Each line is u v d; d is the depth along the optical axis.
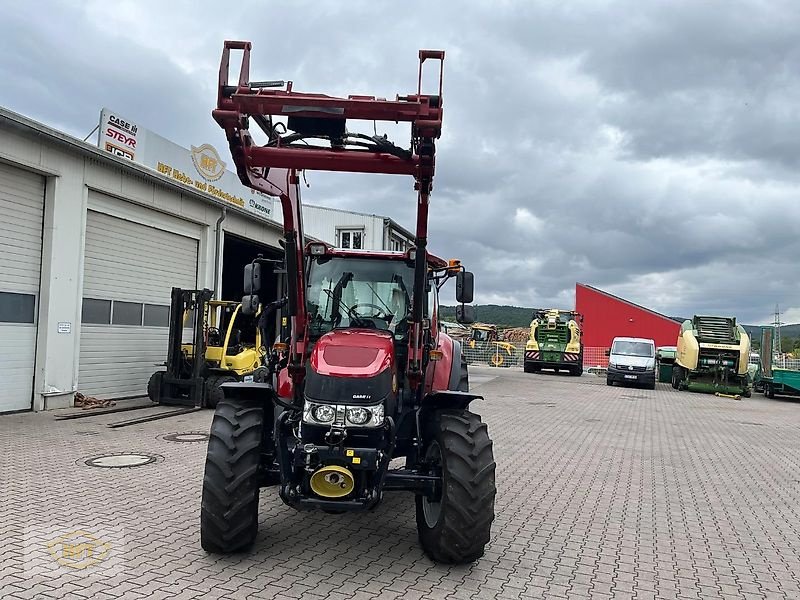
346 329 5.90
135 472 7.77
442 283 6.96
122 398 14.59
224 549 5.00
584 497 7.59
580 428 13.53
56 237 12.36
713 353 24.67
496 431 12.62
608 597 4.65
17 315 11.88
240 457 4.97
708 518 6.92
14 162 11.45
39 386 12.18
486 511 4.94
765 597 4.79
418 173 4.89
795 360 33.28
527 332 50.72
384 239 33.28
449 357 7.14
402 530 6.00
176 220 16.17
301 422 4.91
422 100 4.53
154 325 15.60
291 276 5.47
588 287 48.66
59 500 6.47
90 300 13.61
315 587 4.56
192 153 18.88
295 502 4.80
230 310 14.77
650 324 47.78
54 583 4.43
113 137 15.52
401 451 5.71
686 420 15.80
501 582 4.83
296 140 5.00
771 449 11.77
